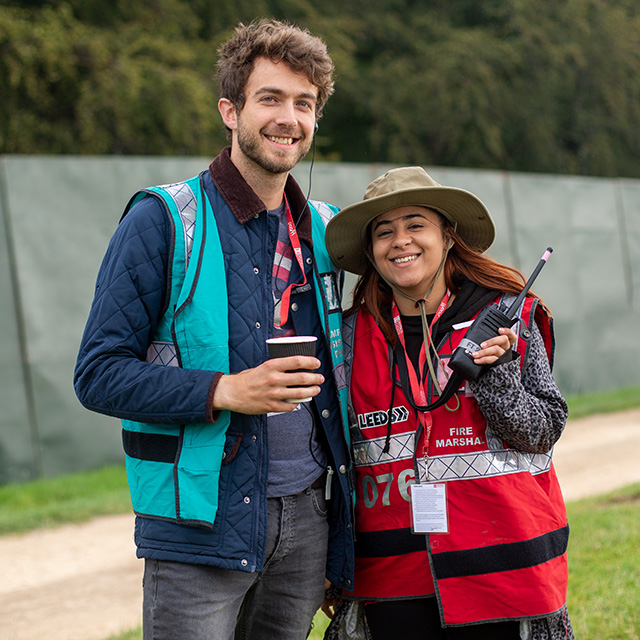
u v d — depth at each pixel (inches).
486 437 99.8
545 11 840.9
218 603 93.1
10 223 322.0
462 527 98.4
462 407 100.4
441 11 860.6
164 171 353.7
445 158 800.3
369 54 824.9
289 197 105.2
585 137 890.1
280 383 86.0
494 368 95.6
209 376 88.7
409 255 103.7
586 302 501.4
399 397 103.2
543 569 97.3
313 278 103.9
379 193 103.8
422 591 100.7
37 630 176.6
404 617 102.2
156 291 92.2
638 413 430.0
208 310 92.3
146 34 588.7
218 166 99.4
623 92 876.6
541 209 484.7
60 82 543.5
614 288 518.0
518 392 96.0
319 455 100.8
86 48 541.3
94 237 337.1
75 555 231.6
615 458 324.8
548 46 803.4
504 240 465.4
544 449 100.3
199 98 565.9
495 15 842.2
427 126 764.0
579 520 213.3
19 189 324.2
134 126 560.7
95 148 544.7
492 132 757.3
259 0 681.0
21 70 515.8
